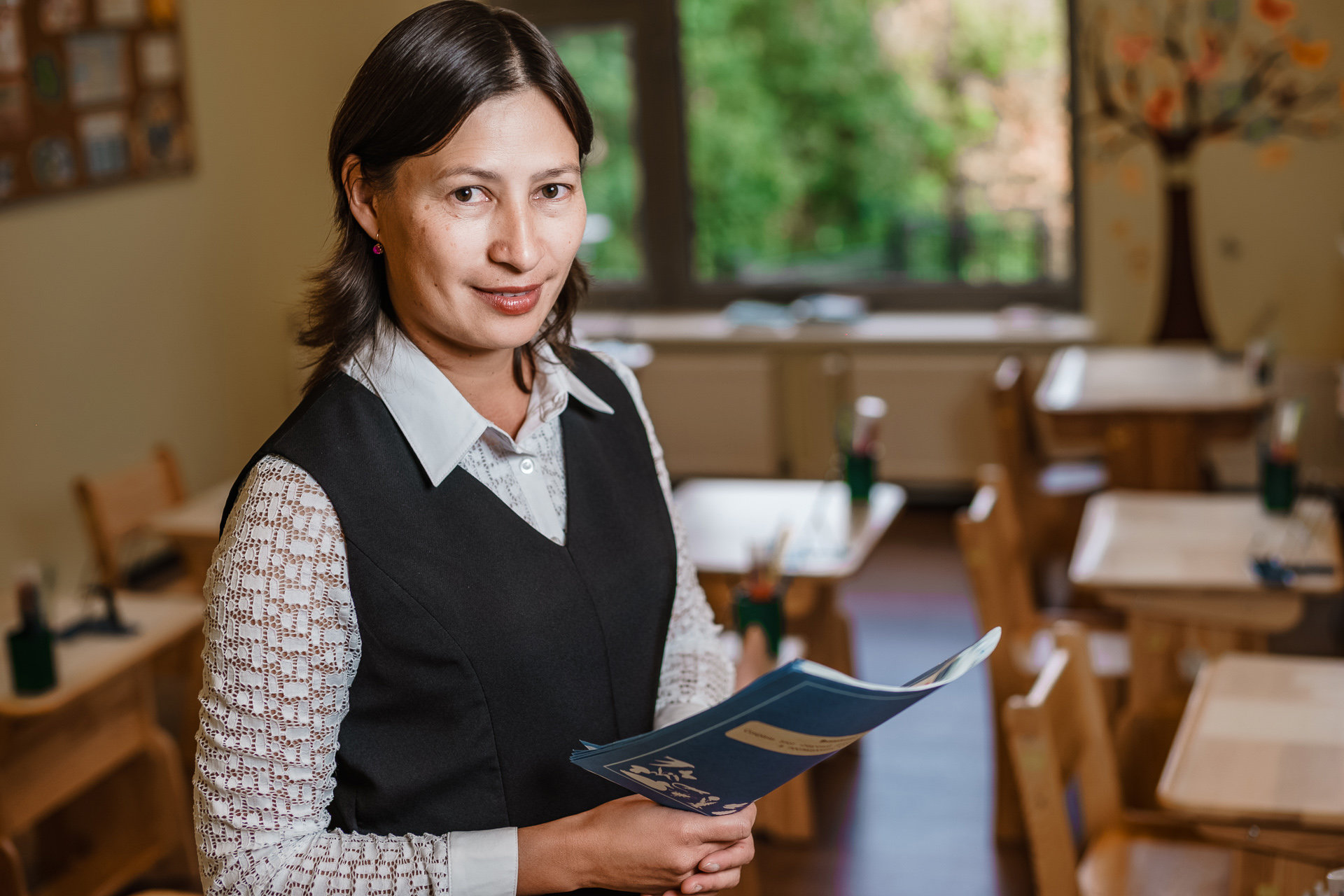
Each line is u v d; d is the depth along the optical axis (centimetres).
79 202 481
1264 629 279
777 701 87
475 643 104
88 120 480
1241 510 325
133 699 291
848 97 602
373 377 105
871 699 87
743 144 619
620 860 102
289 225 570
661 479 125
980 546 289
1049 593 458
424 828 106
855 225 614
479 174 96
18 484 458
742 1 605
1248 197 529
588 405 119
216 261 548
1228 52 518
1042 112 577
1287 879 189
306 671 97
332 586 98
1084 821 234
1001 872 302
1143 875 218
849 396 573
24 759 261
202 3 539
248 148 562
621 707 114
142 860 292
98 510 372
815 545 333
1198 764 194
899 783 346
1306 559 287
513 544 107
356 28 542
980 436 557
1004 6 573
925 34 586
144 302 512
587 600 111
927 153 597
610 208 637
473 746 105
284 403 587
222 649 97
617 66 621
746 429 585
